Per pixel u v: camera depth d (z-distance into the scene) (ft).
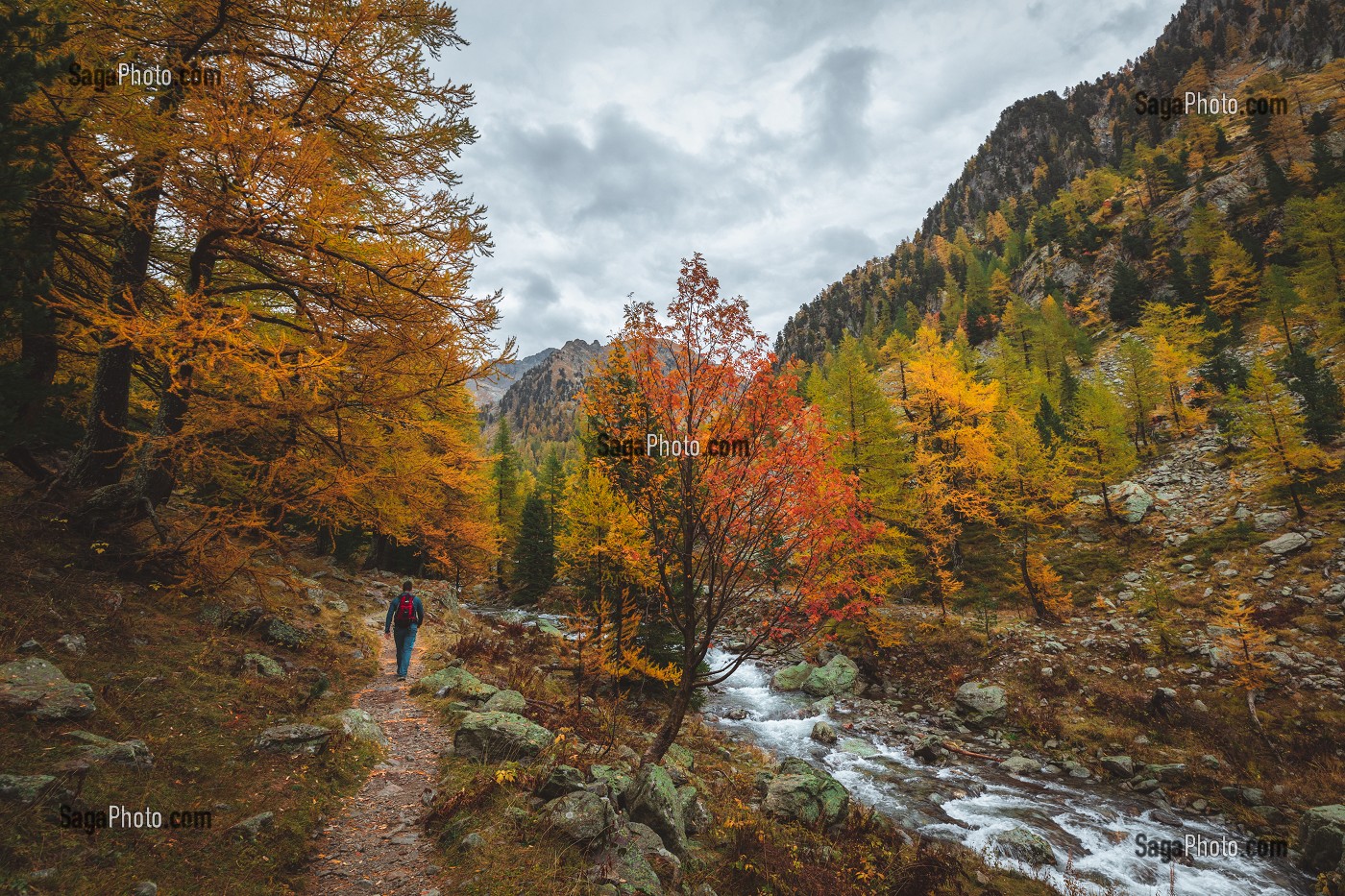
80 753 14.10
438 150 28.17
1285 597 72.49
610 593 54.65
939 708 73.87
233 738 18.74
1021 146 601.62
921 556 104.22
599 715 40.68
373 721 24.93
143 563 25.20
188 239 23.94
